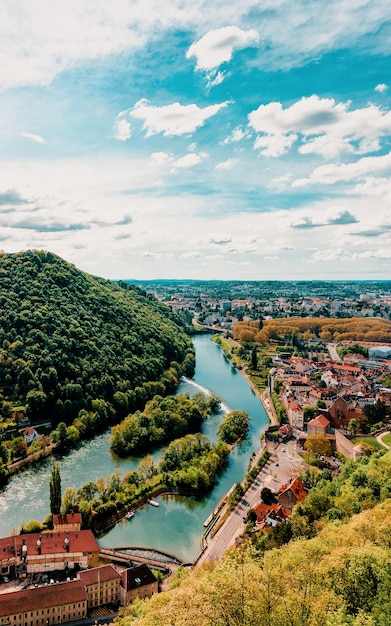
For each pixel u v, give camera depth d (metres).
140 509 197.25
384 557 86.00
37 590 132.12
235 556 110.75
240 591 80.88
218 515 190.25
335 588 83.38
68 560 154.12
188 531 181.88
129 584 139.12
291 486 193.38
